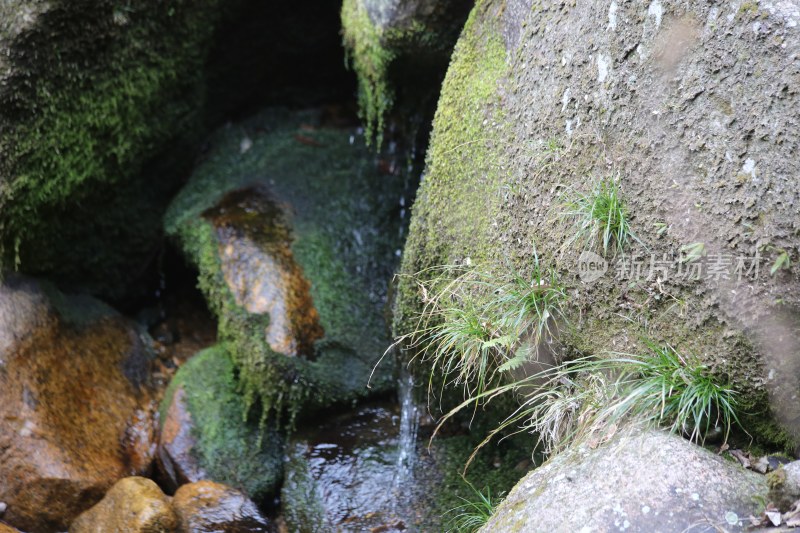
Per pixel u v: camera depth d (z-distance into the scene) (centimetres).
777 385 250
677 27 259
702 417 263
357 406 425
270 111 541
